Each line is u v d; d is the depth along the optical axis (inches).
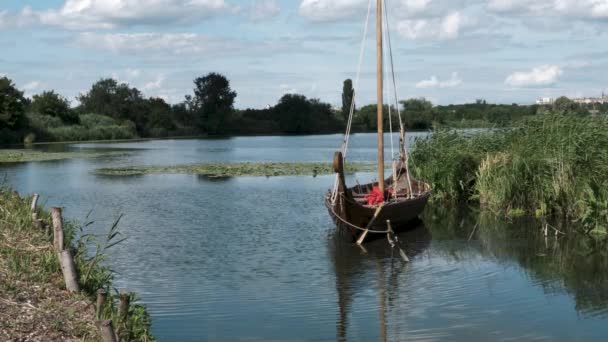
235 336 504.7
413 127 4347.9
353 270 716.7
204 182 1626.5
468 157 1215.6
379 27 973.2
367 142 4143.7
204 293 623.5
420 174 1253.7
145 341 429.1
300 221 1031.0
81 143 4092.0
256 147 3575.3
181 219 1051.9
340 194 828.0
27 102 4692.4
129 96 5561.0
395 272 708.0
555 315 554.9
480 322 537.0
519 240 876.0
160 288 641.0
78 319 431.5
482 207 1146.7
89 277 518.6
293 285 653.9
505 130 1223.5
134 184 1579.7
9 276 492.4
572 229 943.7
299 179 1694.1
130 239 881.5
